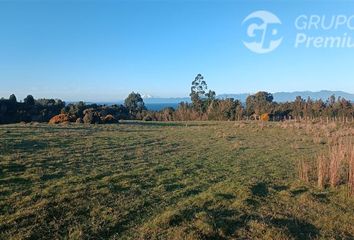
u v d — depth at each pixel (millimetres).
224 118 71688
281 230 7859
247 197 10133
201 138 27219
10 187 10133
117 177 12070
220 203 9586
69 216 8188
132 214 8578
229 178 12781
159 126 42656
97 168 13523
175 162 15797
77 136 24109
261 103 78625
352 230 8367
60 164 13859
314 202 10172
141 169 13758
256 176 13336
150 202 9531
